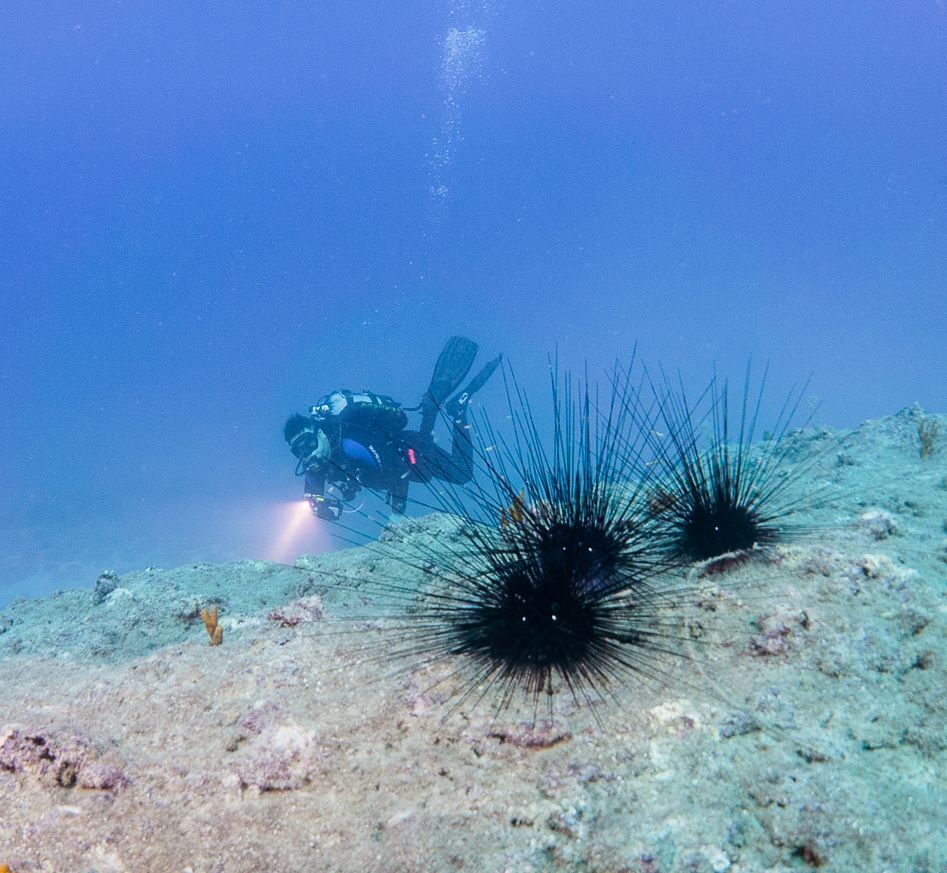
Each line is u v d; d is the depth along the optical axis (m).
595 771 0.55
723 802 0.52
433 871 0.50
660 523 0.77
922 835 0.50
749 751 0.56
